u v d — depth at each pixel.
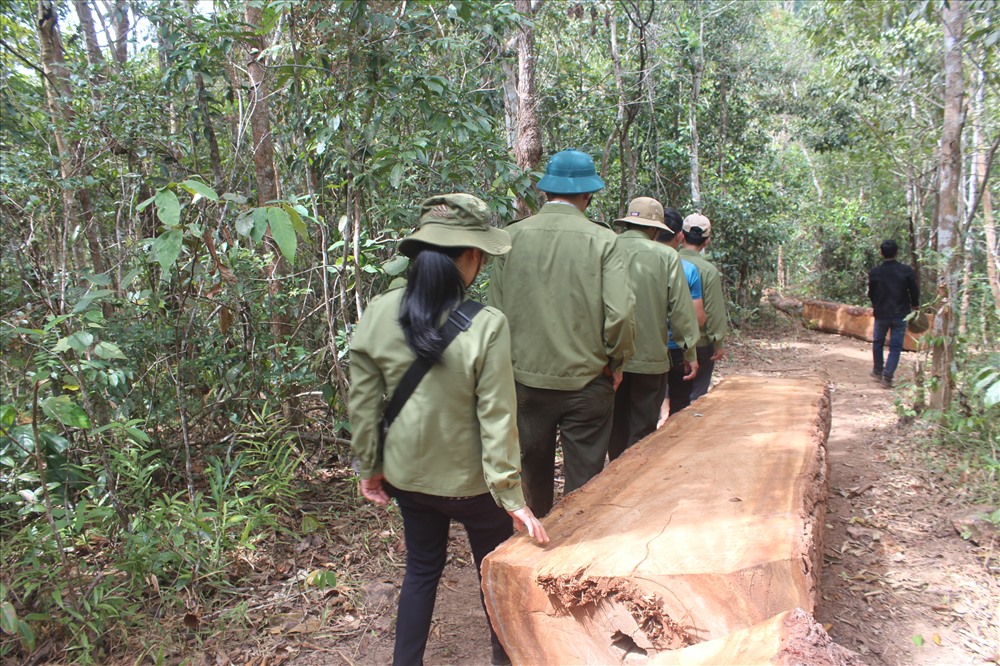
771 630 1.68
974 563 3.40
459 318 2.12
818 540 2.67
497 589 2.12
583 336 3.13
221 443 4.23
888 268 7.62
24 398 3.09
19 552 2.94
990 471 4.17
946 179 5.29
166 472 3.92
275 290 4.49
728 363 9.19
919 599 3.12
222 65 4.55
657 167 10.10
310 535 3.63
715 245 11.27
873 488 4.42
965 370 5.14
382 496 2.36
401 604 2.35
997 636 2.84
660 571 1.95
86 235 4.67
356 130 4.07
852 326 11.13
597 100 9.16
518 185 4.41
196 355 4.44
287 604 3.06
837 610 3.05
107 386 3.56
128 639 2.71
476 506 2.26
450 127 4.12
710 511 2.41
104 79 5.24
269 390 4.32
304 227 2.63
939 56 8.49
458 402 2.13
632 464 3.03
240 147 5.02
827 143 12.52
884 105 10.91
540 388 3.19
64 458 2.92
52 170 4.66
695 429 3.61
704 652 1.75
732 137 12.41
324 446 4.59
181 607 2.93
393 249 4.48
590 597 1.96
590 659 2.00
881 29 9.16
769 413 3.88
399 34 4.02
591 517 2.43
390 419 2.20
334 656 2.73
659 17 10.59
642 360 3.94
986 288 5.45
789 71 13.33
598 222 3.23
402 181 4.42
